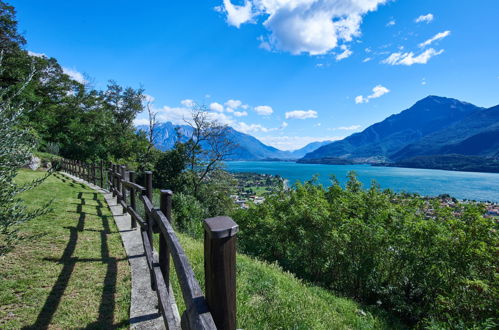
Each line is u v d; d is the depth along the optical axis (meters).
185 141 31.52
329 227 8.02
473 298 5.37
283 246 10.09
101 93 46.28
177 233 8.38
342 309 5.41
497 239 5.75
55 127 33.56
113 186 10.46
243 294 4.32
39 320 2.99
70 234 5.77
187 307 1.42
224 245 1.13
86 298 3.49
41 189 10.34
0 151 2.67
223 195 28.84
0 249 3.11
